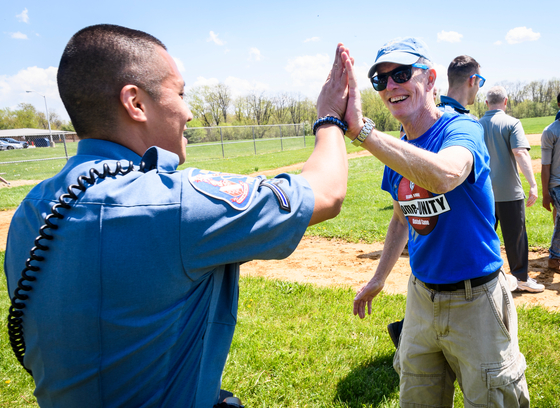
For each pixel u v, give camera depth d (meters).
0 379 3.27
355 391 3.03
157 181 0.83
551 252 5.30
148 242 0.78
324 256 6.54
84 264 0.77
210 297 0.93
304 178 0.95
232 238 0.83
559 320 3.87
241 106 65.88
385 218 8.46
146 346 0.81
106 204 0.79
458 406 2.74
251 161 22.91
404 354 2.13
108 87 0.90
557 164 5.00
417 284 2.04
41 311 0.81
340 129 1.14
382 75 1.98
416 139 2.00
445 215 1.86
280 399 2.99
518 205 4.47
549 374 3.07
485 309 1.84
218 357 0.95
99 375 0.80
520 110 75.00
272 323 4.07
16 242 0.90
